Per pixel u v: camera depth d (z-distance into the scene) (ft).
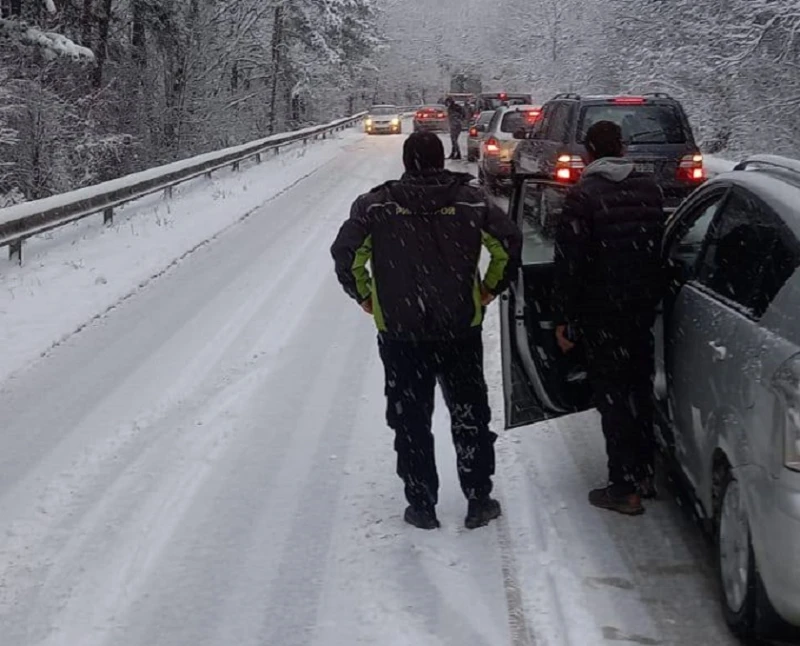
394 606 14.85
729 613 13.71
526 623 14.25
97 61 95.09
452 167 93.20
